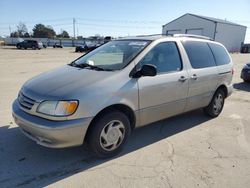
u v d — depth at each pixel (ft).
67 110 9.70
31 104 10.33
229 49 164.35
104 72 11.51
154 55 12.89
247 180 10.30
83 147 12.46
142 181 9.93
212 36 147.74
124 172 10.51
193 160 11.73
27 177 9.93
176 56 14.06
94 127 10.64
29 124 10.06
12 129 14.33
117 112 11.23
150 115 12.71
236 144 13.71
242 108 21.11
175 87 13.48
